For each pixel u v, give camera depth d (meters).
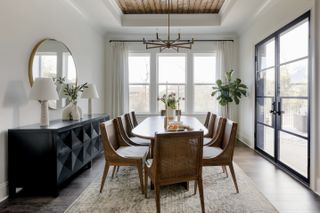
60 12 3.99
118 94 6.45
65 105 4.08
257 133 5.19
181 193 2.88
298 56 3.48
